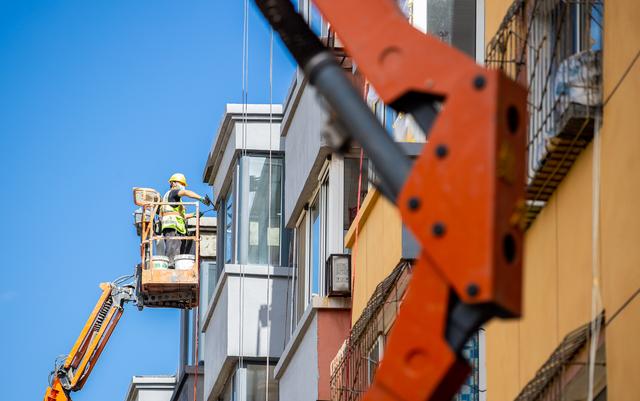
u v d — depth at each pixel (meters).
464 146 12.34
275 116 45.84
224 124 46.44
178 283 54.03
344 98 13.28
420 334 12.75
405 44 13.20
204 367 49.88
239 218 45.44
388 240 26.83
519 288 12.16
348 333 33.53
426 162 12.43
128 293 60.38
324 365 33.31
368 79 13.28
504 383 20.94
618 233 16.48
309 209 38.66
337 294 33.25
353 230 30.48
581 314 17.73
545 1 19.19
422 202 12.38
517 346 20.38
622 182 16.39
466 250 12.17
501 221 12.15
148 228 54.59
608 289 16.70
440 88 12.87
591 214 17.50
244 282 44.09
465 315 12.61
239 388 43.69
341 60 32.06
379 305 26.52
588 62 17.30
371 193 28.14
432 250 12.29
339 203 34.59
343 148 13.30
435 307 12.70
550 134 17.91
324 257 35.81
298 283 40.62
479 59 28.06
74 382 60.78
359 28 13.45
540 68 19.05
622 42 16.47
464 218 12.22
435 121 12.52
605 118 17.02
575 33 18.28
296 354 36.09
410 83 13.04
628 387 15.84
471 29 28.53
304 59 13.61
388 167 12.95
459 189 12.28
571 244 18.22
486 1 22.34
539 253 19.61
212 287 56.03
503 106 12.34
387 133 13.12
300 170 37.91
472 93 12.41
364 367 27.95
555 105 17.73
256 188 45.66
